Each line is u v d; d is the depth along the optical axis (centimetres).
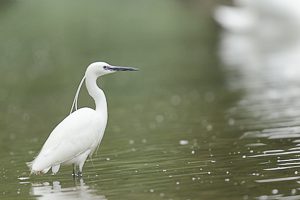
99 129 1070
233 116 1544
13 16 4328
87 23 4253
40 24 4178
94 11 4512
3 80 2689
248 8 3894
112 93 2166
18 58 3316
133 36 3884
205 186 918
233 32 3838
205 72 2480
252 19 3841
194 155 1133
